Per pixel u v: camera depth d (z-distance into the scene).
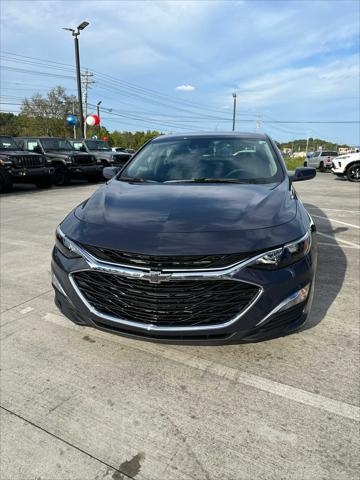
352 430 1.89
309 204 9.33
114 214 2.43
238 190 2.80
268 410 2.04
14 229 6.57
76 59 24.27
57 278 2.44
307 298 2.26
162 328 2.08
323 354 2.54
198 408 2.06
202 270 2.01
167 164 3.47
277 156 3.54
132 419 2.00
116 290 2.16
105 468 1.72
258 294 2.05
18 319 3.12
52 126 52.19
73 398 2.16
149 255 2.03
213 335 2.09
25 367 2.46
